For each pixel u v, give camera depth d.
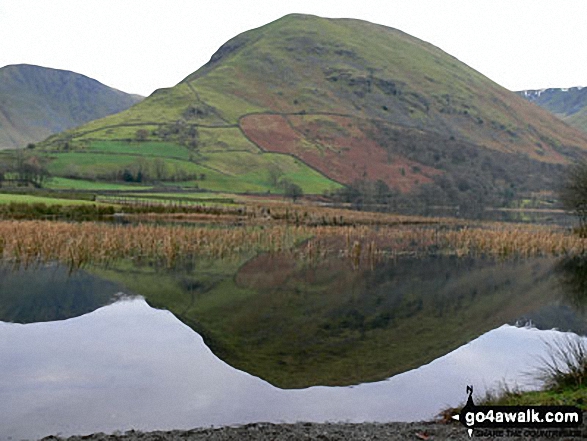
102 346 17.05
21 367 14.49
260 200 127.94
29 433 10.05
